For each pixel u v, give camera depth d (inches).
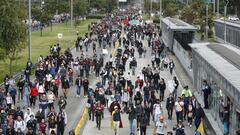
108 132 2498.8
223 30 6250.0
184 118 2623.0
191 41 5615.2
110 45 6250.0
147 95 2805.1
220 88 2224.4
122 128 2559.1
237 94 1827.0
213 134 2292.1
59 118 2255.2
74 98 3346.5
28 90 2942.9
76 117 2829.7
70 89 3624.5
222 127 2196.1
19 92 3125.0
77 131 2507.4
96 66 4055.1
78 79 3348.9
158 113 2375.7
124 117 2765.7
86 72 3914.9
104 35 6333.7
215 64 2445.9
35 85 2989.7
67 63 4037.9
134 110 2341.3
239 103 1793.8
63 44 6747.1
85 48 6141.7
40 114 2226.9
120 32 7598.4
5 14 4001.0
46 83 3157.0
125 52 4849.9
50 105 2610.7
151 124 2581.2
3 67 4591.5
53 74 3587.6
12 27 4033.0
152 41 5782.5
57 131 2257.6
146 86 2886.3
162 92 3095.5
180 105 2529.5
